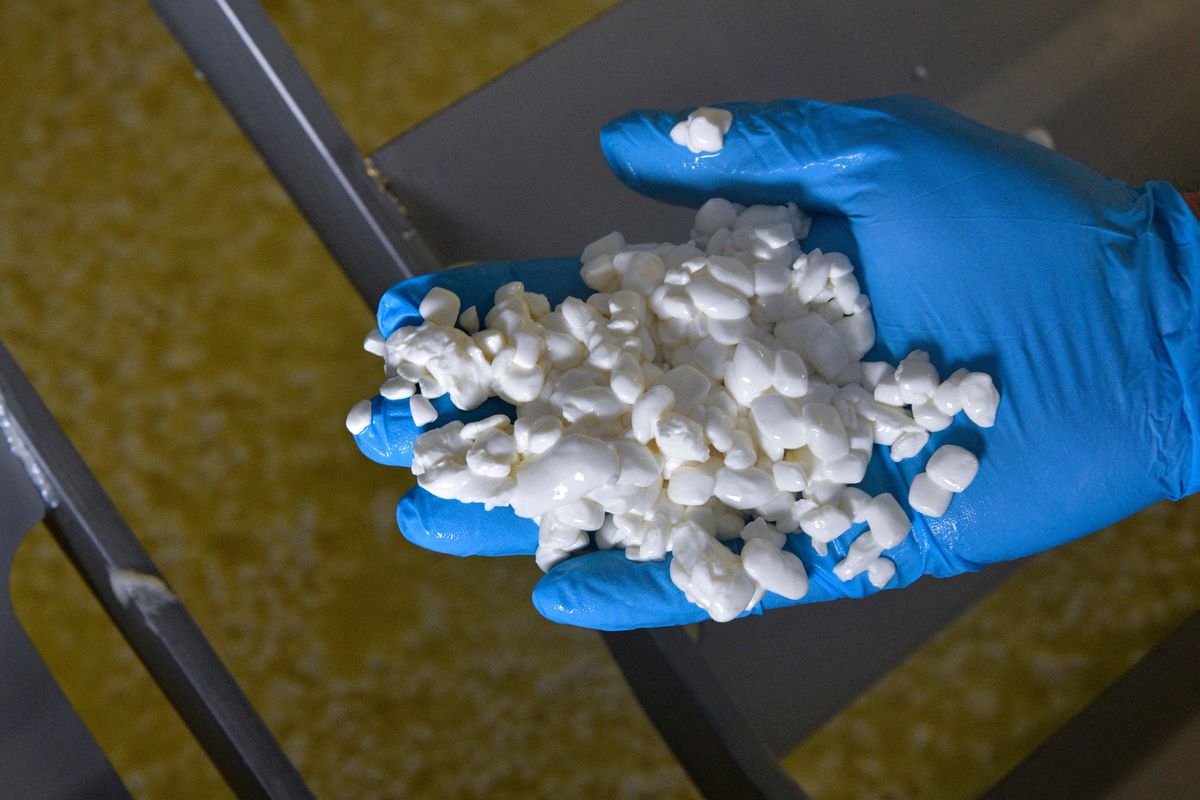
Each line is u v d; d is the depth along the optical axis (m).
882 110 0.58
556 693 0.76
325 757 0.76
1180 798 0.61
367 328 0.82
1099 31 0.66
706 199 0.60
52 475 0.61
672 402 0.56
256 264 0.82
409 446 0.58
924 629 0.64
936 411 0.56
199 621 0.77
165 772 0.75
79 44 0.85
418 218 0.66
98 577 0.61
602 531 0.58
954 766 0.75
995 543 0.57
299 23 0.81
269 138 0.62
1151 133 0.66
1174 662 0.62
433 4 0.81
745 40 0.67
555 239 0.66
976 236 0.56
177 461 0.79
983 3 0.67
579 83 0.66
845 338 0.57
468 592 0.77
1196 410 0.55
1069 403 0.56
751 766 0.60
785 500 0.56
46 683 0.62
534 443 0.55
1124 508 0.56
